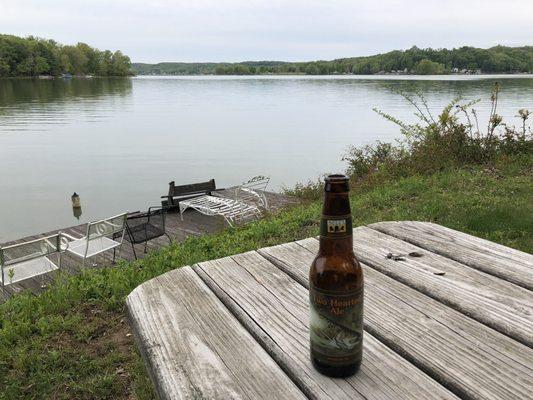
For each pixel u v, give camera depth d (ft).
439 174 27.17
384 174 30.81
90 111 241.35
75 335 11.59
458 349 3.99
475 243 6.82
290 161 98.27
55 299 14.02
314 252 6.58
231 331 4.42
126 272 15.85
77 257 28.19
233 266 6.12
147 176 86.58
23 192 75.36
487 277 5.58
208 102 321.11
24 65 554.05
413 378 3.56
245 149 116.78
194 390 3.57
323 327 3.49
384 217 19.30
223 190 44.09
